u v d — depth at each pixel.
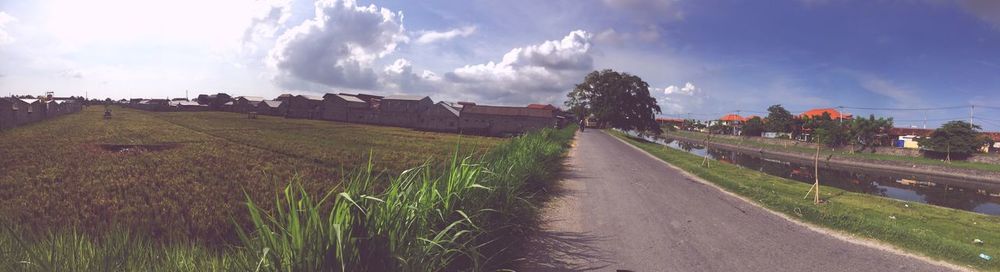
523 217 7.35
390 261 3.63
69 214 8.60
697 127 133.50
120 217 8.37
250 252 3.47
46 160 17.05
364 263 3.52
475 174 5.94
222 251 5.50
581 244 6.61
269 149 25.08
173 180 13.14
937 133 48.53
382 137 41.88
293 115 92.31
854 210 11.59
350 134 44.66
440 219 4.82
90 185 11.91
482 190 6.21
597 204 9.84
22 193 10.73
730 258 6.18
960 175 40.00
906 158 48.41
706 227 7.97
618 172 16.28
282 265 3.28
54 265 3.58
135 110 106.00
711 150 63.91
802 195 13.98
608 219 8.34
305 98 91.25
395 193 4.22
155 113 89.31
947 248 6.66
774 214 9.33
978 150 46.62
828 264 6.05
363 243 3.56
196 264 4.16
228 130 42.53
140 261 4.07
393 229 3.86
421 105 79.19
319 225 3.34
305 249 3.27
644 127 77.06
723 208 9.88
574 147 29.17
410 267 3.72
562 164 17.64
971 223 10.91
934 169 42.62
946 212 12.66
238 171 15.68
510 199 7.03
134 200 10.14
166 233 7.08
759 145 72.75
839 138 60.44
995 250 7.31
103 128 39.22
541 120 74.88
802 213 9.13
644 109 76.25
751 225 8.22
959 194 27.95
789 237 7.39
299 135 38.78
